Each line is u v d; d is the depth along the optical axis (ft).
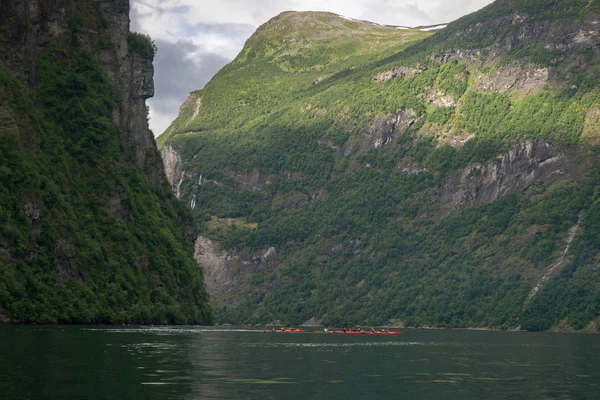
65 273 552.41
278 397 212.84
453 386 244.01
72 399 198.18
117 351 323.98
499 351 441.68
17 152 551.18
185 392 215.31
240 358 323.78
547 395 226.38
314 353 379.55
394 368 300.20
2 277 495.82
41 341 353.92
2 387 211.20
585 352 437.99
